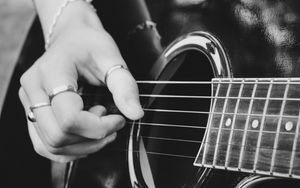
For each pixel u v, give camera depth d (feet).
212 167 1.42
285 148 1.27
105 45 1.69
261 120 1.33
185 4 1.72
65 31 1.82
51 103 1.57
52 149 1.65
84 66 1.71
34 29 2.10
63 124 1.52
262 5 1.51
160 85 1.71
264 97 1.35
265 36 1.48
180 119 1.65
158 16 1.80
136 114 1.55
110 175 1.77
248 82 1.40
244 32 1.53
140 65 1.80
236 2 1.57
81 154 1.67
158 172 1.66
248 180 1.40
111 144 1.77
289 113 1.29
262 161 1.31
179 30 1.73
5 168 2.01
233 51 1.54
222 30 1.59
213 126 1.44
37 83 1.65
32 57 2.07
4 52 4.13
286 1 1.47
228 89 1.43
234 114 1.40
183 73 1.68
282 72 1.43
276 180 1.40
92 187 1.81
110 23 1.92
